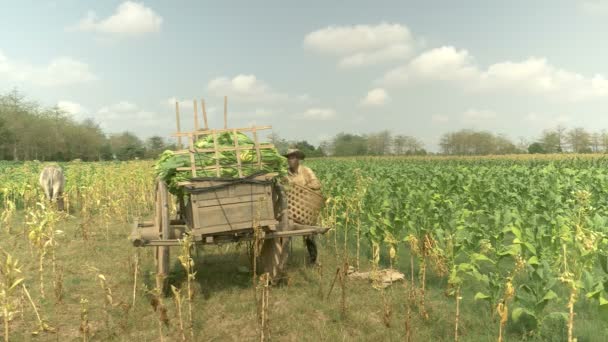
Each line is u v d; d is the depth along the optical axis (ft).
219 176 18.97
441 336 15.47
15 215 42.50
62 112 258.57
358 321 16.53
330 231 30.60
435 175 56.44
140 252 28.12
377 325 16.33
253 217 18.97
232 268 24.22
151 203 53.11
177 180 18.90
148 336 15.92
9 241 31.07
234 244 29.27
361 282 21.22
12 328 16.58
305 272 22.89
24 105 242.78
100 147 274.57
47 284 21.70
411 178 58.03
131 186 55.62
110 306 18.71
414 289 18.34
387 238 21.56
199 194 18.45
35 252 27.84
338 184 43.06
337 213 31.17
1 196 49.70
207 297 19.72
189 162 19.19
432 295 19.26
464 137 294.25
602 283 14.03
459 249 18.81
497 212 24.90
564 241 21.18
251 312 17.81
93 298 19.92
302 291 20.18
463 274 20.95
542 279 15.08
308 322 16.78
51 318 17.56
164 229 19.40
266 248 21.81
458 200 34.55
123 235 34.50
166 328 16.43
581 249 18.24
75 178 57.31
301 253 27.58
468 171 66.64
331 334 15.53
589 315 16.80
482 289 19.85
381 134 317.01
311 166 102.63
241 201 18.92
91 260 26.45
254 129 19.62
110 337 15.88
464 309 17.69
